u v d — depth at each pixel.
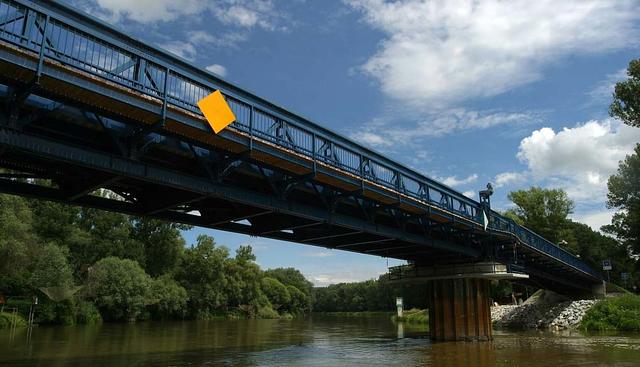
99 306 73.12
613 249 90.25
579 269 63.69
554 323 61.25
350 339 46.06
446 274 41.78
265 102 19.89
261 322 98.62
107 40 14.36
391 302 173.50
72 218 83.19
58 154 14.30
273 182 22.20
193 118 16.47
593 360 27.73
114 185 19.92
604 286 72.12
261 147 18.97
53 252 62.16
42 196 17.95
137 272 77.06
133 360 27.14
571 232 92.94
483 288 42.56
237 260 132.88
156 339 43.62
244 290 128.62
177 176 17.50
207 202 22.61
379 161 26.02
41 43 12.81
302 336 50.81
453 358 29.36
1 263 52.22
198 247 109.12
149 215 21.41
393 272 45.62
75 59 13.57
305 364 26.62
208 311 111.56
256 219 26.28
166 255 96.50
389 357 30.02
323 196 24.78
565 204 95.12
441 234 36.47
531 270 53.66
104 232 85.56
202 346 37.41
